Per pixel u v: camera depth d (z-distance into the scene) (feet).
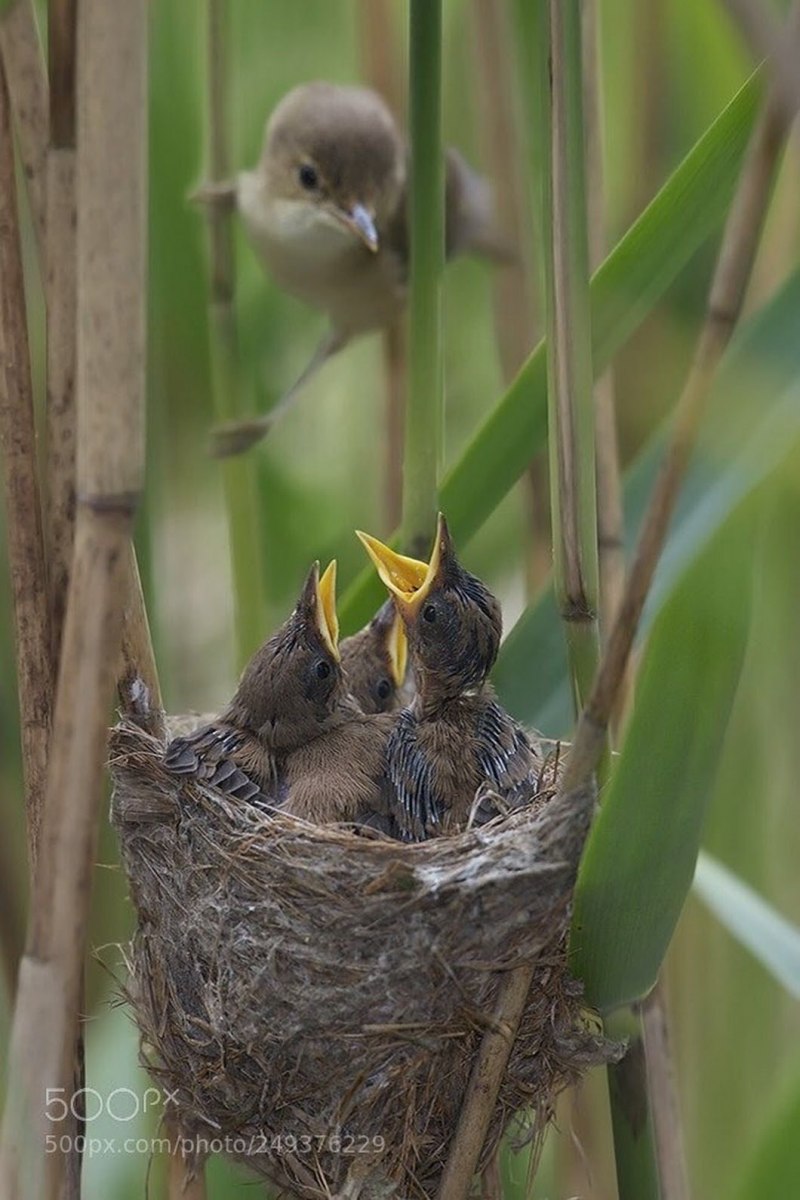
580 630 5.51
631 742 5.48
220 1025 5.62
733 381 5.38
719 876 5.76
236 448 5.92
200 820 5.65
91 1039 5.90
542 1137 5.64
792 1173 5.54
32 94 5.49
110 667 5.39
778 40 5.27
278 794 5.77
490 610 5.73
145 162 5.36
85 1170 5.83
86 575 5.39
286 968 5.60
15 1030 5.41
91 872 5.41
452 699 5.74
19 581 5.53
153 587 5.82
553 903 5.56
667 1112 5.73
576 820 5.54
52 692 5.53
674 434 5.37
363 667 5.96
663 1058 5.74
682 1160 5.73
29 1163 5.41
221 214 5.94
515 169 5.99
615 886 5.53
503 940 5.57
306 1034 5.60
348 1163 5.61
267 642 5.82
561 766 5.74
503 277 5.99
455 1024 5.58
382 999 5.59
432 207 5.60
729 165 5.53
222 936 5.63
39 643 5.53
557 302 5.48
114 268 5.36
